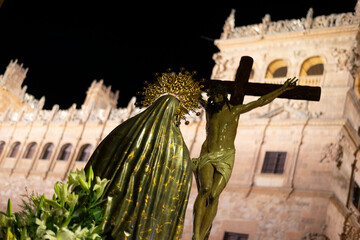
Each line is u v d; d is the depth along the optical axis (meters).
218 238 30.47
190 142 35.31
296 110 32.47
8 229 3.86
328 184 29.22
